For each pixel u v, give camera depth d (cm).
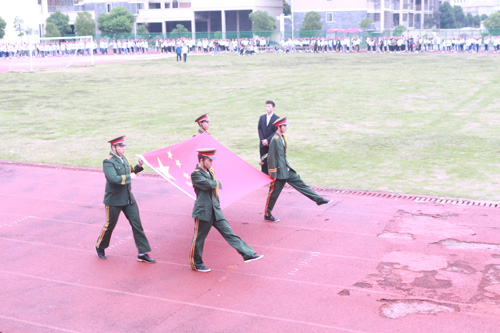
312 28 7838
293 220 1157
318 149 1802
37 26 8600
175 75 4278
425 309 759
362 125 2194
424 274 872
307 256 962
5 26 7838
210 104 2848
